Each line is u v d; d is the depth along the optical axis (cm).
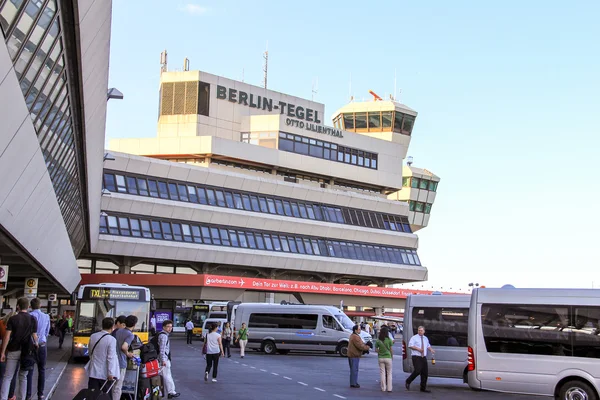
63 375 2397
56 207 2252
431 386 2314
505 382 1736
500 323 1766
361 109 9325
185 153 7250
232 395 1898
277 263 7375
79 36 1481
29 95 1413
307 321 4122
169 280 6631
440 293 2367
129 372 1395
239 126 7844
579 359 1681
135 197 6519
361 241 8194
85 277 6500
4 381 1329
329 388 2150
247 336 3856
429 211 10700
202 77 7619
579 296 1719
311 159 7944
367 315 7956
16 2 1086
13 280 4088
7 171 1377
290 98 8212
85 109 2030
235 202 7200
